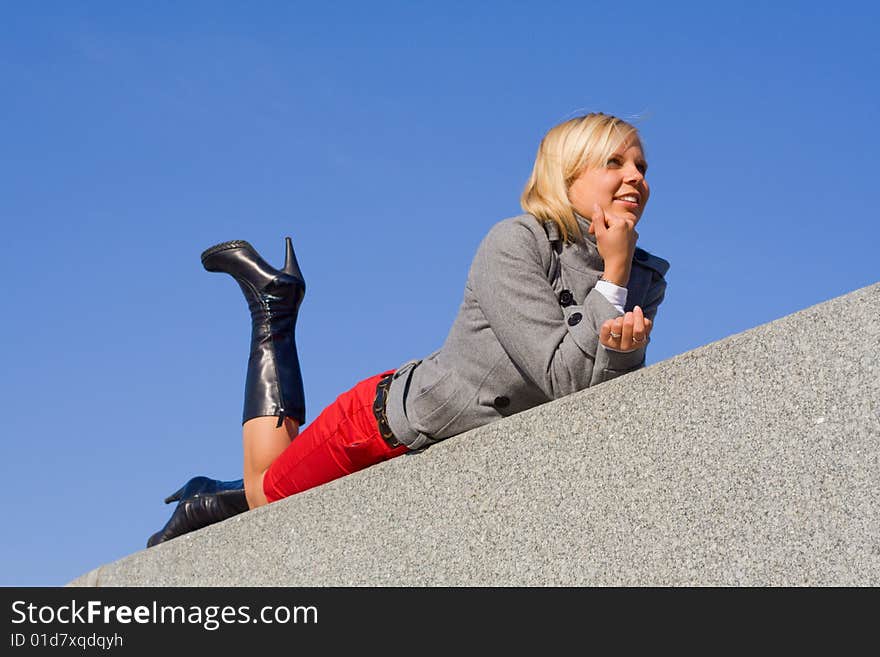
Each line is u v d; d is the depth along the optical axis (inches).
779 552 112.5
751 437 116.8
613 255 142.3
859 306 112.0
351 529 154.4
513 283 145.4
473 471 140.9
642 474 124.5
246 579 168.4
